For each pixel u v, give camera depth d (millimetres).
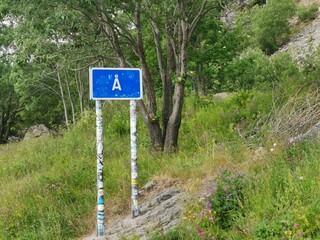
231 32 16484
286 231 4340
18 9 9320
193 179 7004
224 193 5445
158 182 7516
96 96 6242
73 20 9148
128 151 10898
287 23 36906
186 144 10109
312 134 6906
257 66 18922
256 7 39000
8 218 7699
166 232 5410
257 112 10703
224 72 17547
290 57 20578
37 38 9633
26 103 33594
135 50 10016
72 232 7238
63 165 10625
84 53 10750
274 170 5863
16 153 15672
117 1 8883
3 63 27906
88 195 8234
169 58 10344
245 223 4883
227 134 9875
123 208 7340
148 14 9477
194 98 14594
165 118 9961
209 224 5141
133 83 6445
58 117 33531
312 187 4973
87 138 14438
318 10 38125
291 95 10164
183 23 9719
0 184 10703
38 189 8805
